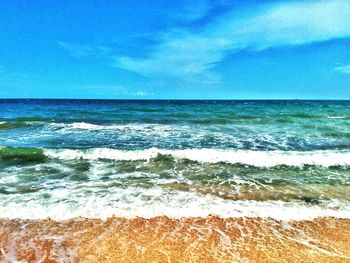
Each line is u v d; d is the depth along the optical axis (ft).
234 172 27.86
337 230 16.80
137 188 23.26
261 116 78.84
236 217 18.30
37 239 15.52
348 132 50.85
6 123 60.03
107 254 14.19
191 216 18.38
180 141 43.14
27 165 30.04
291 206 19.93
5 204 19.85
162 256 14.03
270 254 14.29
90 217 18.12
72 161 31.68
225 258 13.89
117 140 44.01
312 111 105.70
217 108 130.62
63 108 133.28
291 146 39.91
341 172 28.07
